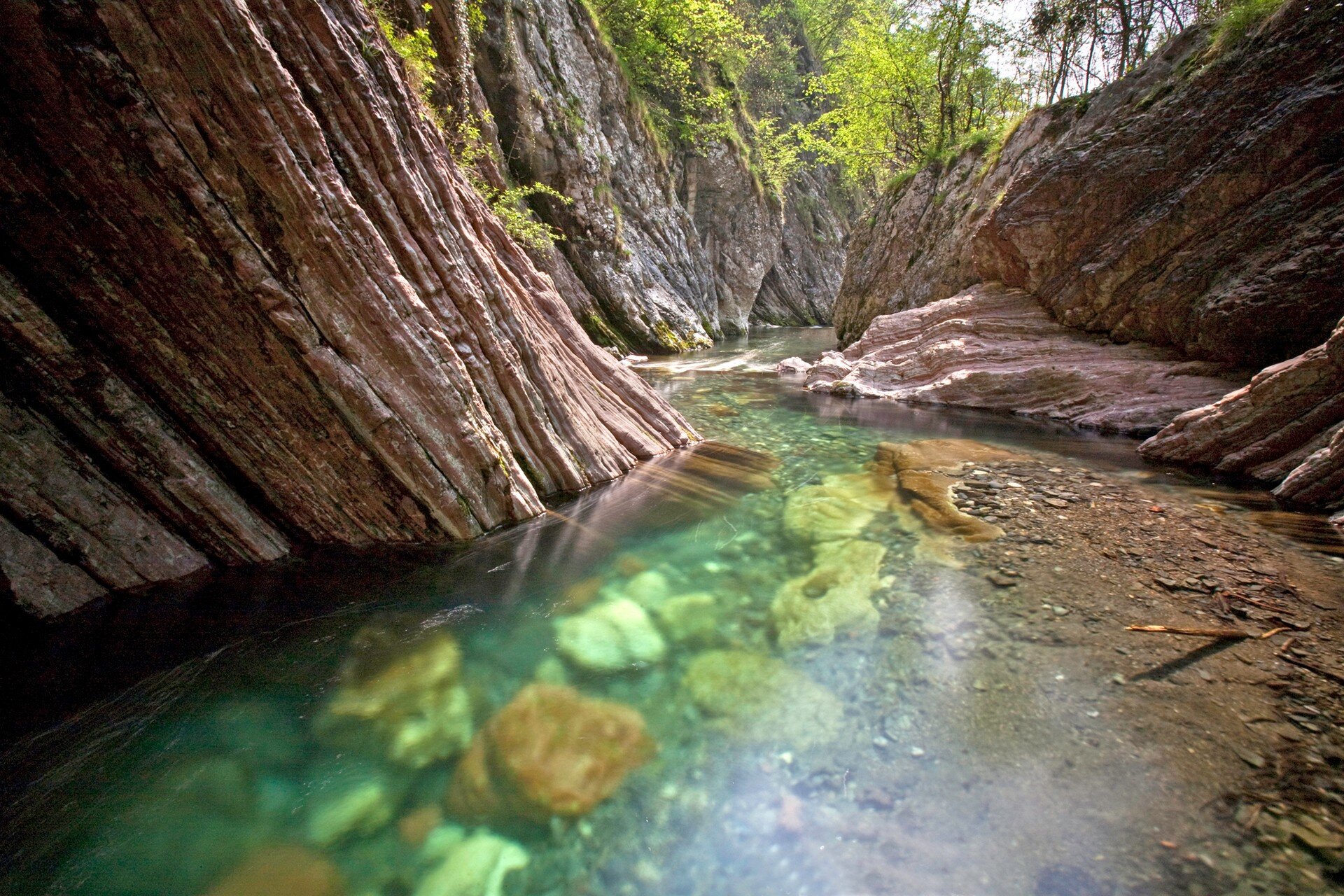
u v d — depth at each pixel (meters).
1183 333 9.62
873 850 2.12
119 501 3.60
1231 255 8.95
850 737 2.67
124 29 3.02
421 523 4.61
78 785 2.34
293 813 2.27
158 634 3.32
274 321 3.78
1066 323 11.45
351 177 4.23
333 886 2.00
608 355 7.97
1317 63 8.22
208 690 2.92
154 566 3.68
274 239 3.71
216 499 3.93
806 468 7.03
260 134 3.49
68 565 3.38
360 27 4.41
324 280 3.92
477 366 5.09
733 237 30.44
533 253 17.22
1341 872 1.99
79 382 3.40
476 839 2.19
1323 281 7.74
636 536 4.93
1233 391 8.37
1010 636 3.44
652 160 24.52
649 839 2.19
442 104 11.79
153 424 3.69
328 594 3.84
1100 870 2.01
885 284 18.41
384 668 3.13
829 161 28.91
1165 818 2.22
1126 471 6.79
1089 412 9.64
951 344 12.12
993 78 20.19
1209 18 11.66
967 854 2.09
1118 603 3.78
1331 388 6.18
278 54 3.80
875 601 3.88
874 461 7.28
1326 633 3.45
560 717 2.81
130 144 3.19
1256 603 3.79
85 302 3.36
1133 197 10.30
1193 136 9.52
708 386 13.84
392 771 2.48
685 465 6.93
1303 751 2.54
